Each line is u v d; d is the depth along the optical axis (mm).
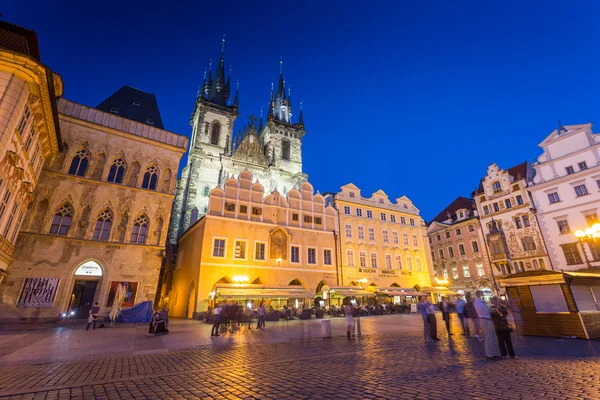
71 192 29562
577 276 14656
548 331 14883
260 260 37375
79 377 8430
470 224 54281
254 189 40875
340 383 7480
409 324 23266
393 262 48781
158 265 31406
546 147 46031
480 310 10398
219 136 77312
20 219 24875
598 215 39531
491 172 52562
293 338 16531
